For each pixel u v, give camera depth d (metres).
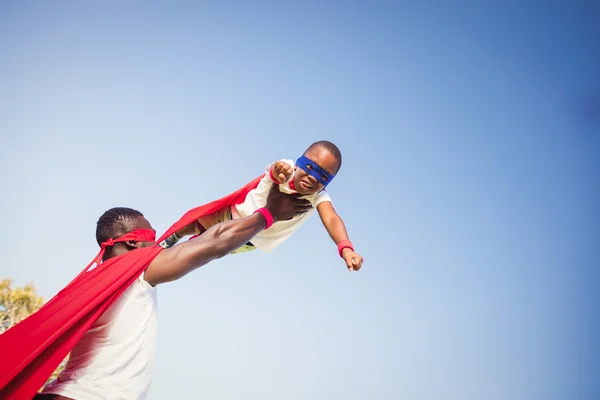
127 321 2.38
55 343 2.22
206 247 2.52
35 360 2.20
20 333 2.21
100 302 2.30
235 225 2.66
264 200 3.30
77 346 2.37
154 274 2.44
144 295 2.44
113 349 2.35
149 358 2.44
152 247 2.50
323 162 3.26
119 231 2.62
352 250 3.29
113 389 2.31
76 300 2.28
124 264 2.41
